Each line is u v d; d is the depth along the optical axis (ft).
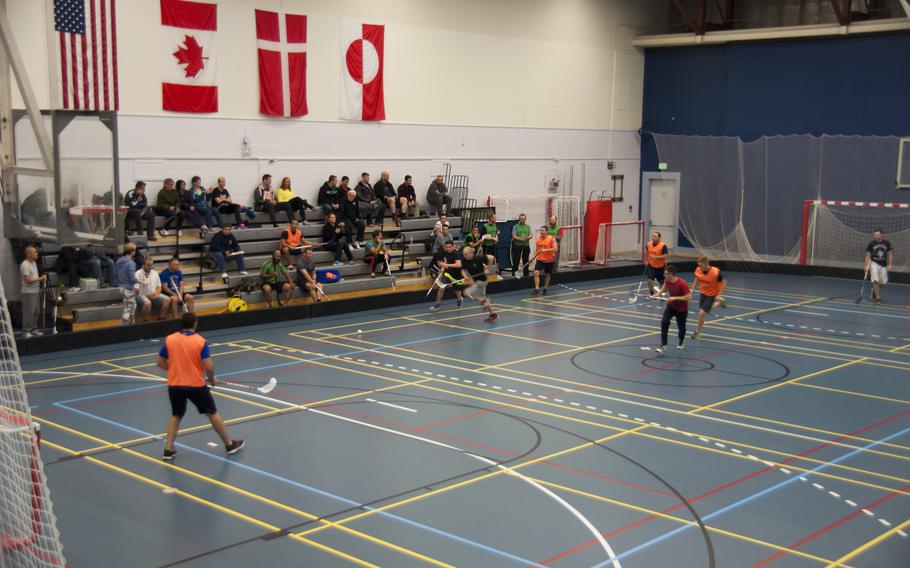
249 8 75.10
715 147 107.76
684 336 58.39
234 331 63.72
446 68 91.61
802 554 26.20
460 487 31.76
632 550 26.32
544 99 102.58
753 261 102.99
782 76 103.35
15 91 59.98
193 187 70.69
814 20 103.09
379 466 34.04
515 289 86.48
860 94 97.66
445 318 70.03
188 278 68.64
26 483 22.54
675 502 30.50
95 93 55.88
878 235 78.79
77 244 37.19
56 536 20.94
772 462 35.14
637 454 35.94
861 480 33.14
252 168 76.79
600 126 110.32
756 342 60.49
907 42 93.76
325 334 62.80
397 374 50.06
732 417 41.73
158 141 70.33
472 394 45.60
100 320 60.29
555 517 28.96
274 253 69.97
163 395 45.14
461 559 25.54
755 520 28.91
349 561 25.34
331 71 81.51
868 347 59.06
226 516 28.76
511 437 38.14
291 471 33.35
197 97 72.23
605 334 63.05
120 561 25.17
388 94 86.58
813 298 81.76
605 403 44.09
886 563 25.62
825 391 46.96
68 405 42.96
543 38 101.50
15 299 59.00
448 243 75.61
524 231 87.40
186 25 71.00
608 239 107.96
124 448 36.06
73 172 36.83
